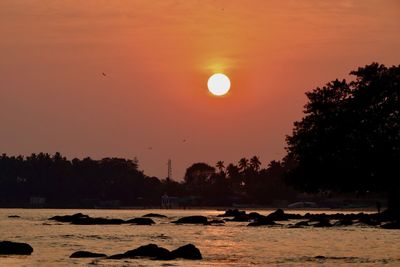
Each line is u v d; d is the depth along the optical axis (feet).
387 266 248.73
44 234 420.77
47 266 237.86
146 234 420.77
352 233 419.54
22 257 266.36
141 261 248.11
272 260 265.54
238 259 267.80
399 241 357.00
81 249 312.29
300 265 249.75
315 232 433.07
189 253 258.78
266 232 436.35
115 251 304.50
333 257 277.44
